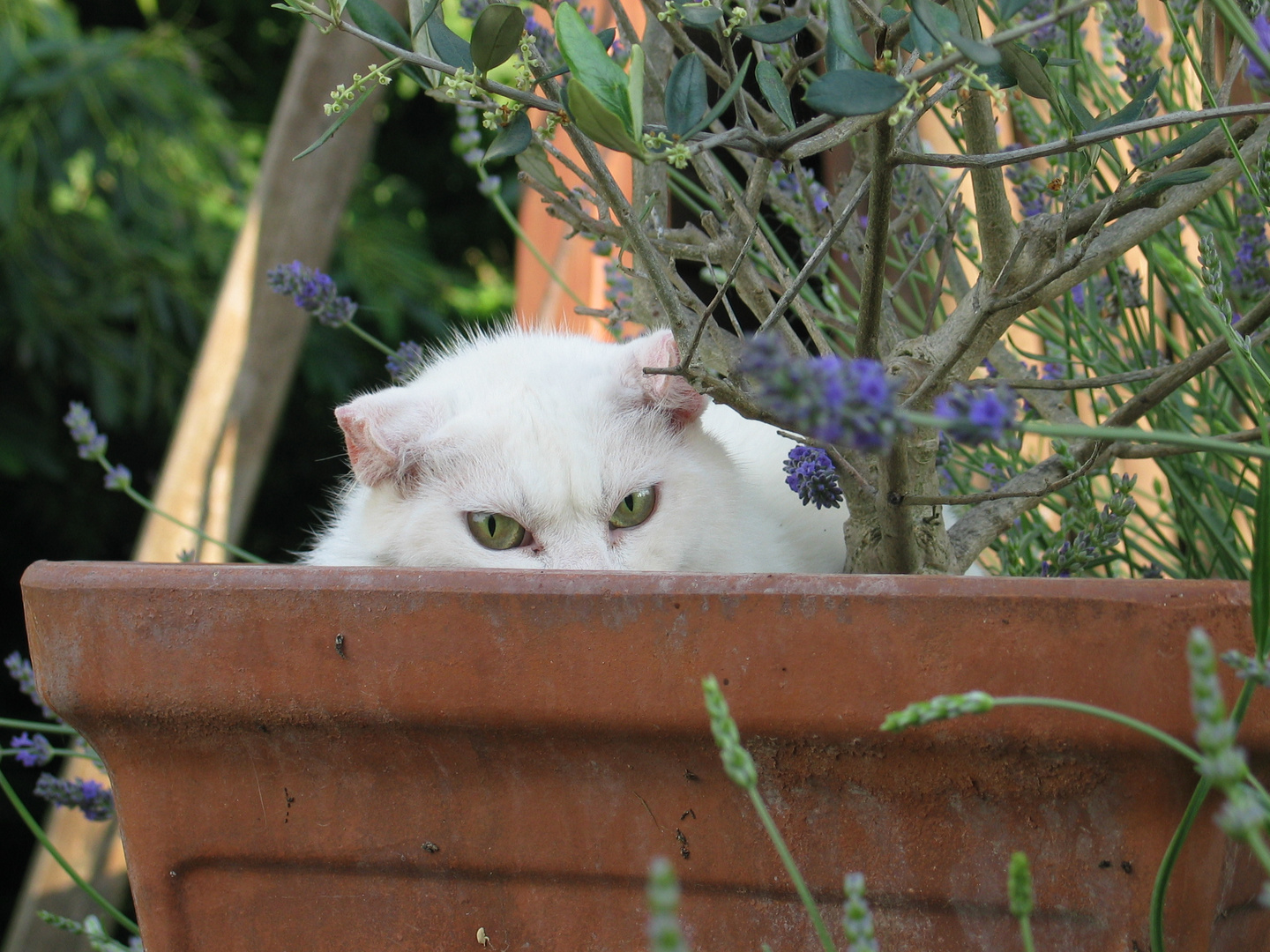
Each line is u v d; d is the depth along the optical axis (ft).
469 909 3.44
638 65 2.77
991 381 3.87
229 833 3.48
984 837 3.11
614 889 3.34
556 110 3.36
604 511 5.32
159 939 3.56
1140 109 3.68
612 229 4.44
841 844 3.18
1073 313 5.56
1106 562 4.81
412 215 22.70
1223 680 2.87
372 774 3.39
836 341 6.36
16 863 16.93
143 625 3.30
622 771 3.25
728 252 4.16
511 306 21.81
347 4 3.78
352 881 3.49
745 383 4.06
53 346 16.51
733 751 2.34
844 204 4.88
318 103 9.79
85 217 17.31
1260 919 3.51
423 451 5.42
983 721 2.96
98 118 16.57
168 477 9.94
